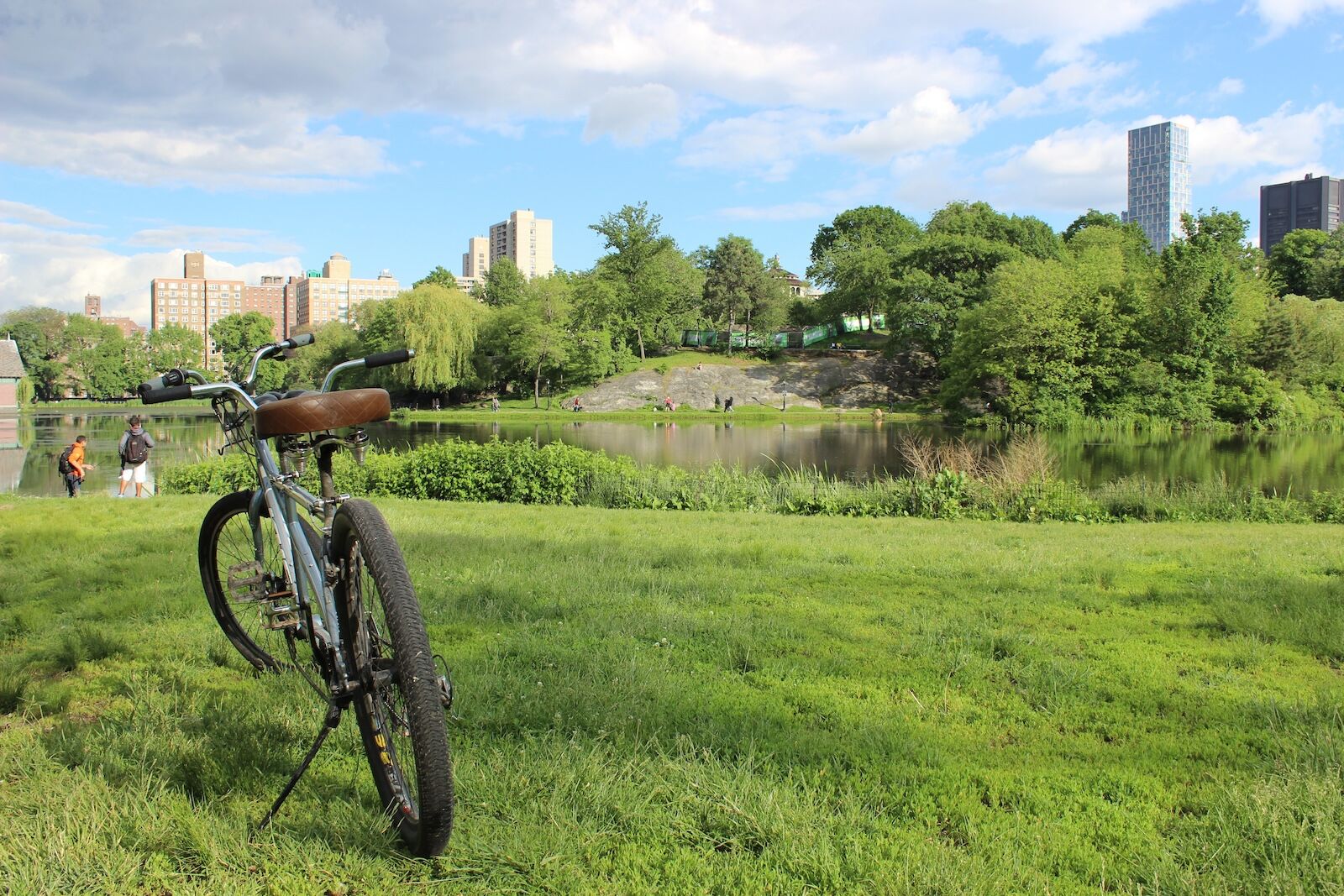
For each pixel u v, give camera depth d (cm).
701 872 236
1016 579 613
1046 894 224
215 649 429
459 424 5709
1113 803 277
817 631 466
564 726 329
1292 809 259
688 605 529
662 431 4972
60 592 560
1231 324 5216
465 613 501
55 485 2219
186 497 1292
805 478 1582
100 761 296
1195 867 237
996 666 410
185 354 12181
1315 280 8150
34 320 12281
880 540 890
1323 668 411
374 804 270
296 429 258
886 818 265
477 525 943
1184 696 370
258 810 269
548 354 7550
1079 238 7844
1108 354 5166
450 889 230
